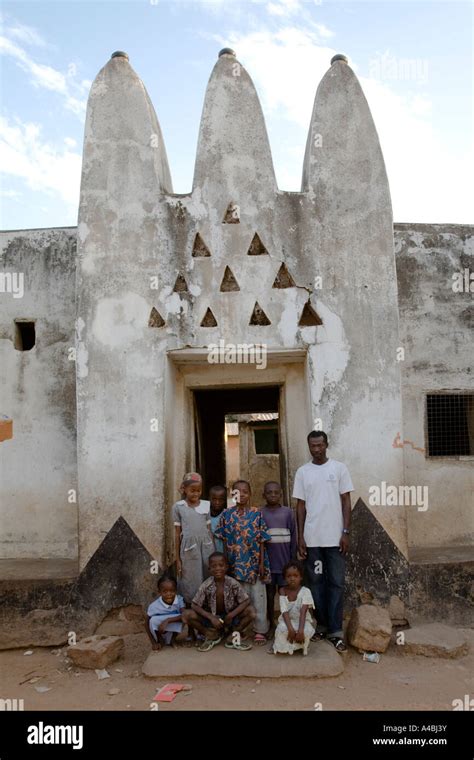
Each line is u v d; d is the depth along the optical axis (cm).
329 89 661
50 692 485
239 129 652
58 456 711
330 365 623
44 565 662
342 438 617
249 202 641
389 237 641
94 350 628
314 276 633
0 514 709
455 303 748
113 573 604
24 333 760
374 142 654
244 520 555
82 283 636
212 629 535
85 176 648
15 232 745
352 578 601
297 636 507
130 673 517
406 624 600
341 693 468
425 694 468
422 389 732
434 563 612
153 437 618
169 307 630
